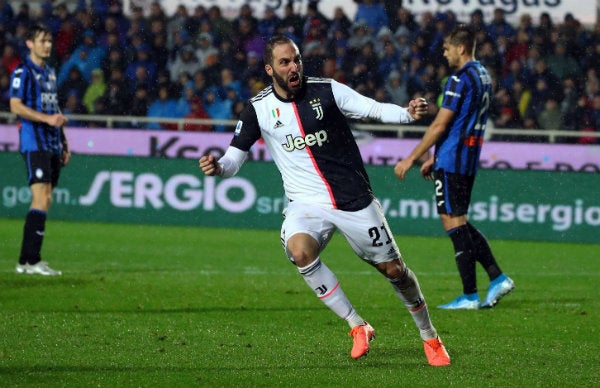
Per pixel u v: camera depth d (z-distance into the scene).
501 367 18.03
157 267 32.81
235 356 18.66
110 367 17.36
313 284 17.66
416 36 50.50
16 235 40.56
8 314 23.17
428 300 27.16
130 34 51.69
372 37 50.62
